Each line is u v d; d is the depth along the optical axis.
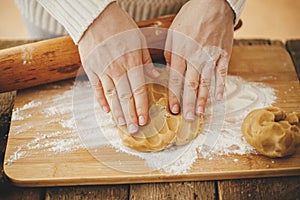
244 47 0.74
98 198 0.54
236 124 0.61
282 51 0.73
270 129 0.56
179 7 0.75
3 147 0.60
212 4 0.60
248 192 0.55
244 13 1.32
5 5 1.34
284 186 0.55
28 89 0.67
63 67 0.66
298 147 0.57
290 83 0.68
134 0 0.73
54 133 0.60
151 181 0.55
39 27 0.78
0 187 0.56
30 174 0.55
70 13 0.59
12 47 0.69
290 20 1.30
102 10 0.58
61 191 0.55
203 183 0.55
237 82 0.67
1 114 0.64
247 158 0.57
